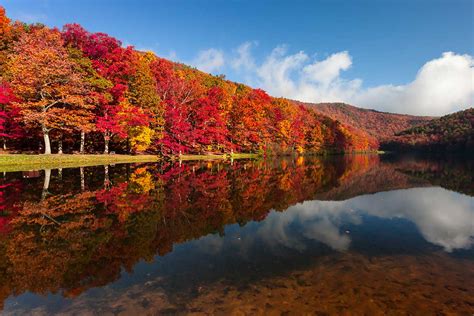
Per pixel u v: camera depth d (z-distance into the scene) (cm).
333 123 9900
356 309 370
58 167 1975
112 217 828
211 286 437
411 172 2719
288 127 6812
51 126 2266
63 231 696
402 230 773
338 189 1542
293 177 2038
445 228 798
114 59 2789
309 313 359
